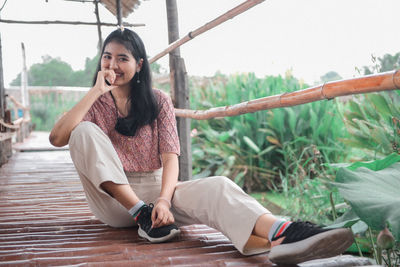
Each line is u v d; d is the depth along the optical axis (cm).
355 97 347
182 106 367
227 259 154
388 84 130
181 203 176
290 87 607
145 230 176
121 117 196
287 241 139
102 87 185
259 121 581
